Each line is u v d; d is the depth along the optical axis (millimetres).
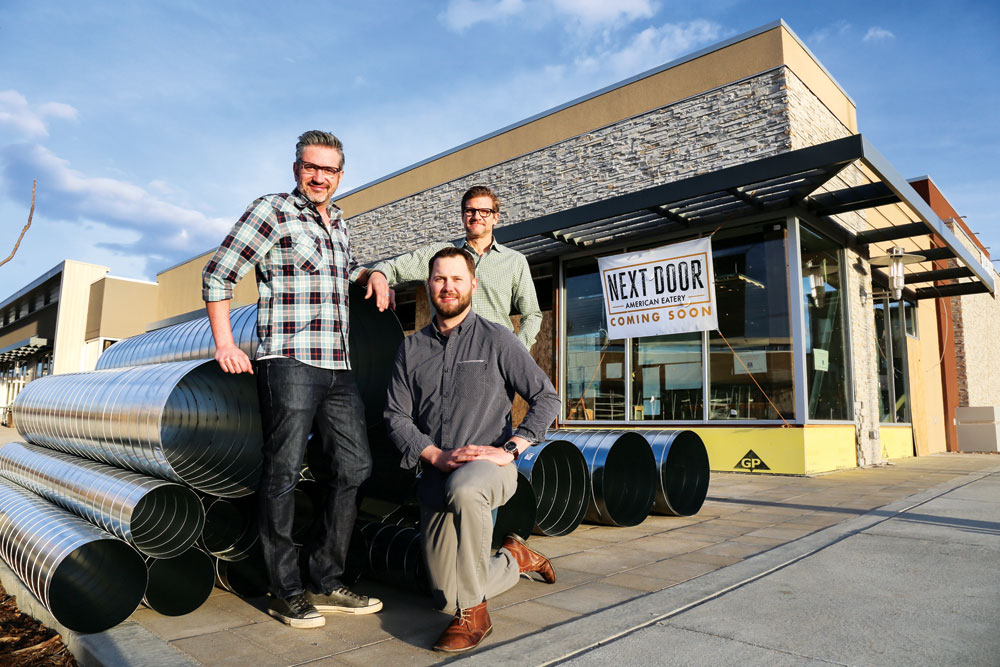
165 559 2373
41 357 22156
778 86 7621
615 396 8852
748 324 7707
